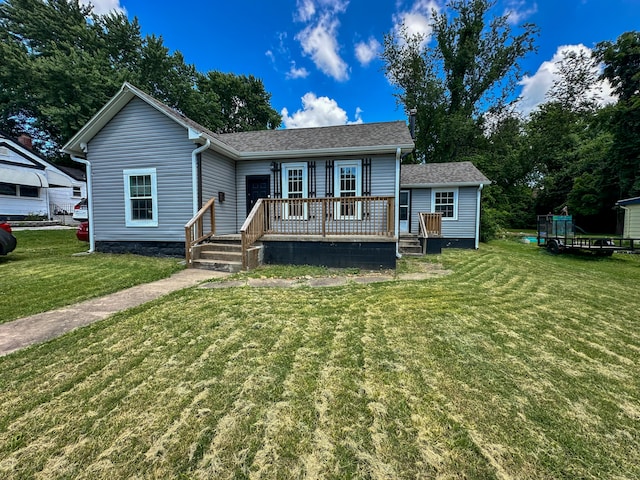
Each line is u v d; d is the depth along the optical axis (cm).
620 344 306
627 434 179
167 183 801
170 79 2252
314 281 559
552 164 2478
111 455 157
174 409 193
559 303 448
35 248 938
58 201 1922
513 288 532
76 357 261
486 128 2142
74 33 1944
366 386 222
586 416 194
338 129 1042
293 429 177
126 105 810
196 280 562
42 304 403
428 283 550
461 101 2139
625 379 240
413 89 2183
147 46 2094
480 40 2008
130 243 842
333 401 203
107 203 847
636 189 1448
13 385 219
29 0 1903
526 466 154
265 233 757
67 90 1641
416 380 231
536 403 207
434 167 1377
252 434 172
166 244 816
